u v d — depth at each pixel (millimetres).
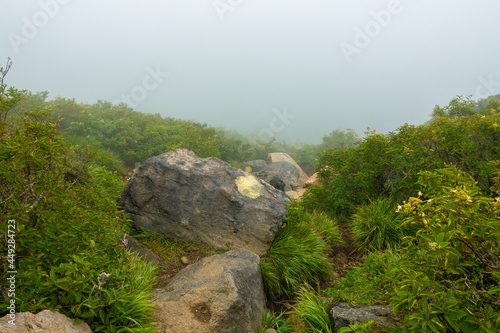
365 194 6445
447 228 2170
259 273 4223
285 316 4168
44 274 2477
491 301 2326
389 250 4559
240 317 3305
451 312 2158
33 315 2283
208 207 5238
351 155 6715
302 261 4805
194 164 5781
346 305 3695
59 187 2885
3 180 2549
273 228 5117
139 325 2707
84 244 2885
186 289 3555
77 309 2471
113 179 5891
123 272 3172
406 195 5754
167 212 5242
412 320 2324
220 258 4262
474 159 5152
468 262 2248
